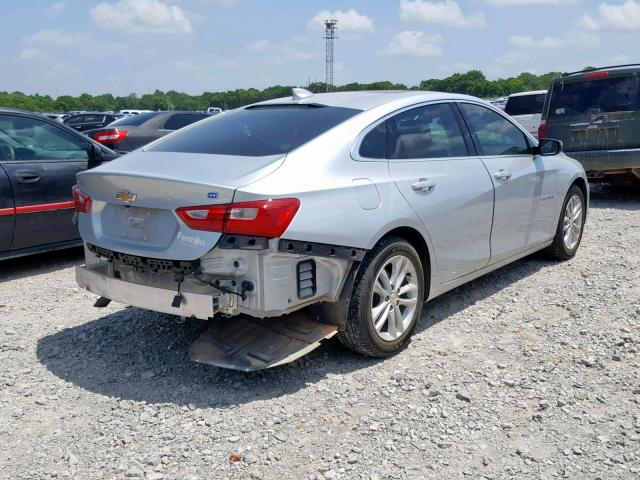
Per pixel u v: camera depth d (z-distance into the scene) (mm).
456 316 4965
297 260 3605
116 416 3521
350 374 3969
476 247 4930
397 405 3584
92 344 4527
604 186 12031
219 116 4828
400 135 4402
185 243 3551
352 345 4035
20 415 3543
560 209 6125
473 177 4828
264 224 3412
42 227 6395
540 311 5031
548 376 3898
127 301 3855
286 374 3973
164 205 3615
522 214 5480
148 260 3732
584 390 3719
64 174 6562
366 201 3898
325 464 3037
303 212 3557
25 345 4531
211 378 3957
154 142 4578
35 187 6320
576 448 3135
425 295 4562
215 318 4840
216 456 3125
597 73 9742
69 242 6656
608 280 5707
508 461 3057
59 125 6703
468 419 3430
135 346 4473
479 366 4059
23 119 6422
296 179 3646
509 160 5371
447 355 4238
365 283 3904
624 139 9562
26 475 2998
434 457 3094
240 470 3014
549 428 3332
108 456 3139
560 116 10070
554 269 6156
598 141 9750
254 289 3510
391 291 4133
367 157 4105
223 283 3553
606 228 8016
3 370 4121
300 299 3645
